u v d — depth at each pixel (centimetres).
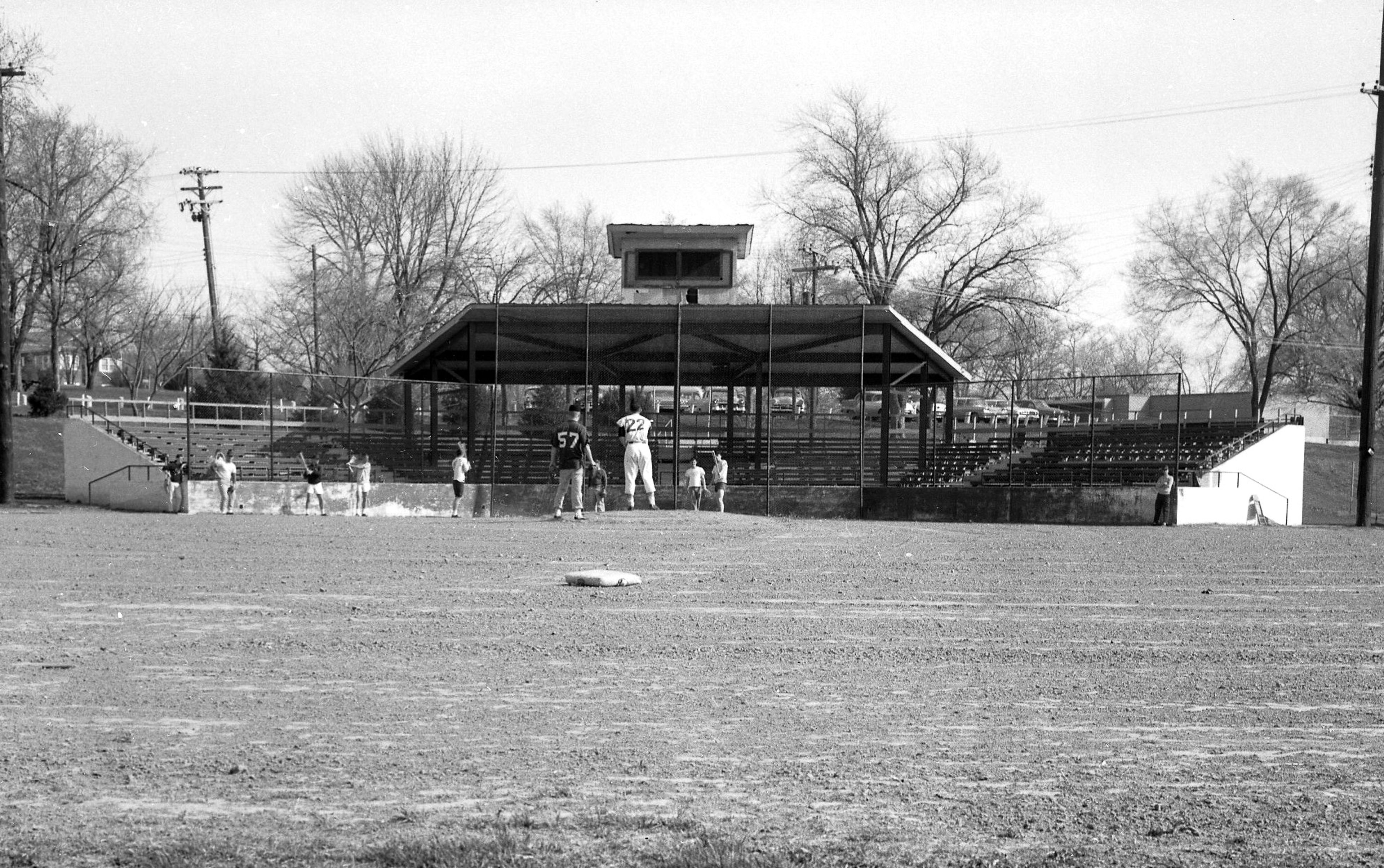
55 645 1206
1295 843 638
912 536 2414
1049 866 587
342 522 2655
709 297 4506
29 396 5309
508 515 3269
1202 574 1844
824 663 1166
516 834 624
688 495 3272
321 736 880
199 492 3244
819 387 4800
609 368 4091
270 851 587
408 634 1286
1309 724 949
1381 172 3347
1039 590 1648
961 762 828
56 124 5128
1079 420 4753
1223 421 4325
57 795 721
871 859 594
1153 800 734
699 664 1156
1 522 2616
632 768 803
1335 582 1772
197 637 1259
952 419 4112
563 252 7575
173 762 802
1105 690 1062
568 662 1161
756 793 745
